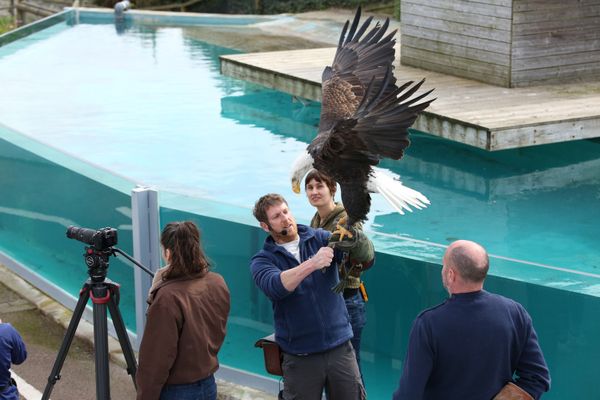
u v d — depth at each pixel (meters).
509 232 9.52
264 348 5.55
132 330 7.96
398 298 6.50
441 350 4.26
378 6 24.23
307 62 14.96
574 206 10.21
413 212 10.17
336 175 3.85
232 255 7.07
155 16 23.69
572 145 12.22
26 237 9.46
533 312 5.98
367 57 4.63
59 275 9.02
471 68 13.26
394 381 6.63
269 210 5.38
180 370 5.29
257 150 12.68
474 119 10.73
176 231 5.30
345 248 4.54
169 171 11.77
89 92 16.31
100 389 5.86
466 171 11.44
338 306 5.41
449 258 4.30
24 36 20.34
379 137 3.60
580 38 12.80
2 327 5.61
